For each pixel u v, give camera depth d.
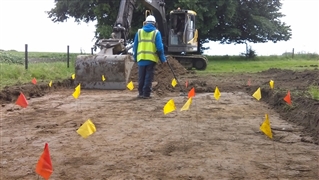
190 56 24.98
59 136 6.38
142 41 10.95
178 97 11.26
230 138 6.19
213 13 35.41
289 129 6.82
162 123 7.38
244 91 12.70
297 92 9.84
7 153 5.43
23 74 15.24
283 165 4.84
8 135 6.47
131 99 10.82
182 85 13.91
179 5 32.91
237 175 4.49
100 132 6.62
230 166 4.80
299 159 5.09
